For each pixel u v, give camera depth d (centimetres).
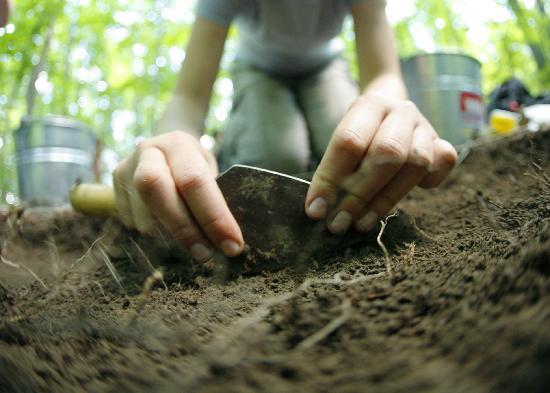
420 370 9
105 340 13
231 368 10
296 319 13
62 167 54
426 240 23
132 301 20
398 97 32
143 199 22
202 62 40
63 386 10
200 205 22
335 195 22
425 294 13
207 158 26
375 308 13
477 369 8
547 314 9
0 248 32
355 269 20
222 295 20
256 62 53
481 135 49
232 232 22
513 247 15
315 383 9
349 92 52
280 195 23
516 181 34
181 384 9
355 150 21
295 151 48
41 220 41
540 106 47
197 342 13
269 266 23
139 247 25
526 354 8
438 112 49
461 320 10
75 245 37
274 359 10
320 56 52
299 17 44
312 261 22
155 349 12
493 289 11
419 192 39
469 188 36
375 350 10
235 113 53
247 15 46
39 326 15
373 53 37
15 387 10
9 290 22
